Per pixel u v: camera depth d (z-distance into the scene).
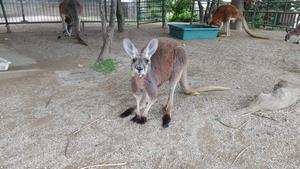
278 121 1.64
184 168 1.23
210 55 3.39
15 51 3.39
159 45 1.57
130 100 1.92
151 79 1.48
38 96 1.97
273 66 2.91
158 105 1.86
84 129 1.54
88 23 6.50
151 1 6.65
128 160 1.28
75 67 2.71
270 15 6.47
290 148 1.38
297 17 5.98
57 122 1.61
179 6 7.44
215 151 1.36
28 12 7.02
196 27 4.84
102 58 2.77
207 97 1.99
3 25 5.76
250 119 1.67
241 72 2.66
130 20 7.17
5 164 1.24
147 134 1.50
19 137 1.45
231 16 4.89
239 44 4.20
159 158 1.30
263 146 1.40
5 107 1.78
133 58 1.41
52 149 1.35
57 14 7.25
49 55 3.22
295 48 3.94
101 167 1.23
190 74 2.58
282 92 1.82
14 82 2.24
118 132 1.51
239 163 1.27
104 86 2.20
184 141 1.43
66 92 2.05
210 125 1.59
